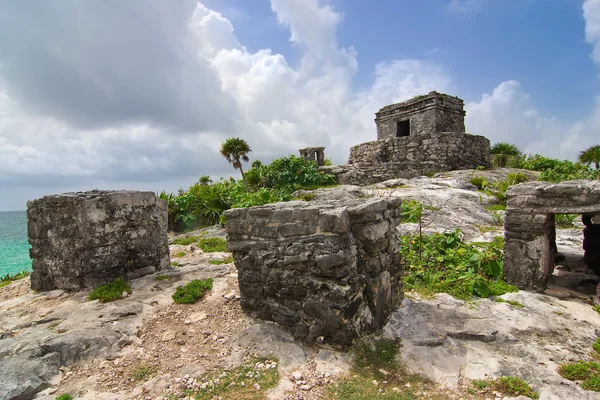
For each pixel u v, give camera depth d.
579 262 6.57
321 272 3.81
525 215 5.42
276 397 3.15
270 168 17.00
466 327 4.20
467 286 5.25
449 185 13.79
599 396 3.13
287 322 4.18
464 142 17.92
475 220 9.85
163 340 4.04
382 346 3.90
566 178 13.88
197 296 5.02
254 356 3.75
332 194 12.88
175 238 9.95
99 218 5.56
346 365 3.60
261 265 4.38
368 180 16.48
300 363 3.62
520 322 4.34
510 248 5.58
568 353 3.80
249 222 4.45
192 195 13.34
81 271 5.53
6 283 7.45
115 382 3.31
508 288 5.38
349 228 3.88
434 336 4.04
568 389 3.22
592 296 5.16
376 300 4.13
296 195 13.43
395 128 20.77
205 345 3.96
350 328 3.79
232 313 4.63
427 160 17.64
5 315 4.79
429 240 6.75
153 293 5.25
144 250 6.14
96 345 3.76
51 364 3.45
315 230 3.84
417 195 11.90
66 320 4.37
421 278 5.71
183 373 3.44
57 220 5.76
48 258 5.97
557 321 4.41
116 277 5.71
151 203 6.29
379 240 4.18
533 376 3.41
